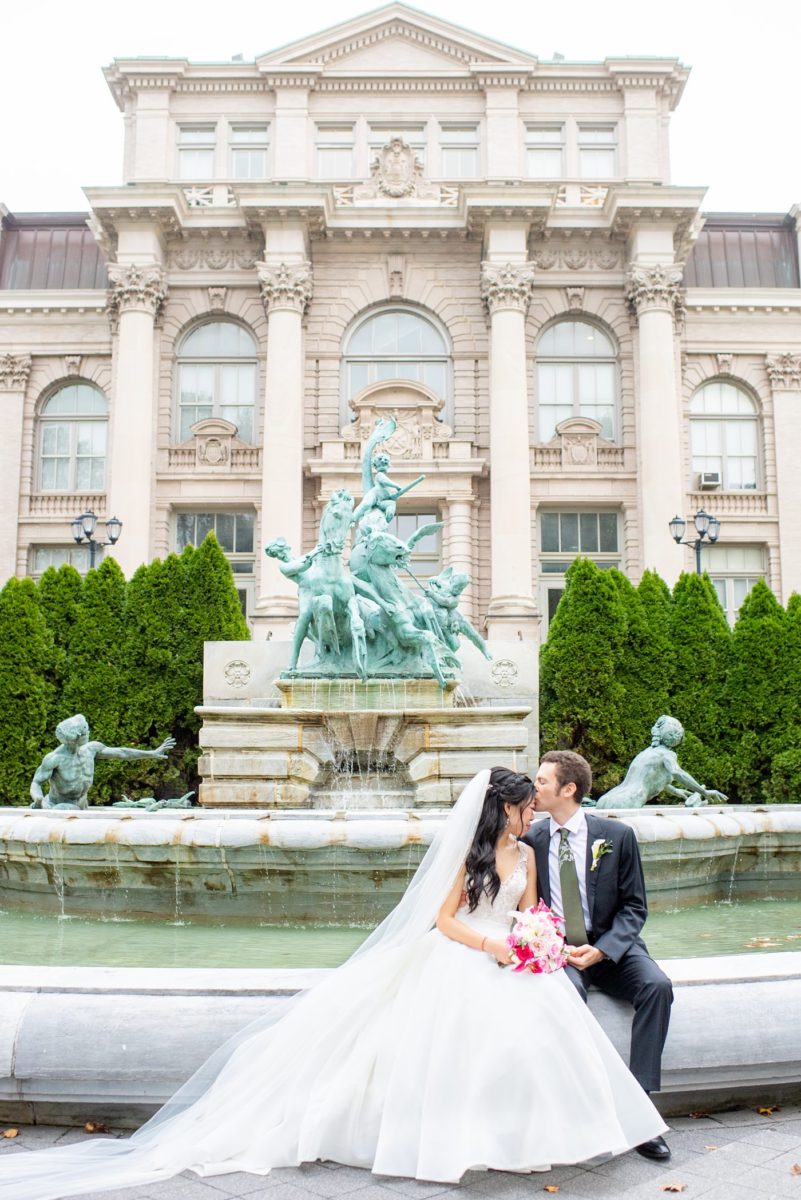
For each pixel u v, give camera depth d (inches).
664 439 1409.9
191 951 316.5
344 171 1561.3
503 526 1369.3
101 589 794.8
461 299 1492.4
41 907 388.8
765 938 341.1
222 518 1477.6
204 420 1454.2
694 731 761.6
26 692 733.9
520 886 180.2
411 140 1571.1
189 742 794.2
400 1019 169.3
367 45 1568.7
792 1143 173.5
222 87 1566.2
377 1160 159.3
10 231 1676.9
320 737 570.3
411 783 564.7
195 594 812.6
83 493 1498.5
